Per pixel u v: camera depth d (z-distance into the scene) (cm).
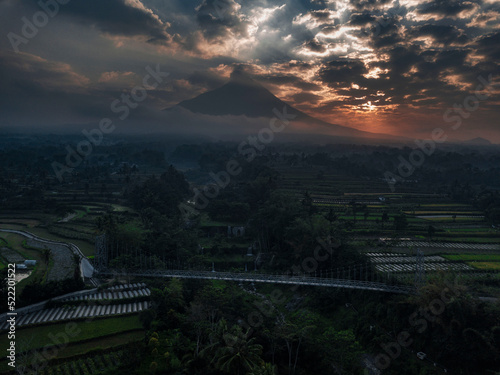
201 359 4784
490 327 5016
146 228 9506
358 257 7588
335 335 5384
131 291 6669
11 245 8625
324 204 13650
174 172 16362
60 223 10531
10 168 19588
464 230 10700
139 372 4531
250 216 12138
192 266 8394
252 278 7050
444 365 5138
